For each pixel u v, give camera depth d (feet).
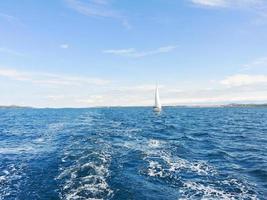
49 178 55.52
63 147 91.20
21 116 388.37
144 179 55.72
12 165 68.39
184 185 53.01
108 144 94.73
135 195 46.14
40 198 45.29
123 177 55.52
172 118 307.78
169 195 47.24
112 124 201.16
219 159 78.33
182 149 91.97
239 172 63.82
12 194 47.75
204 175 60.54
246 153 88.53
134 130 152.87
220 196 47.52
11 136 135.13
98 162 65.72
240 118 311.06
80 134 127.44
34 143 107.45
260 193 49.39
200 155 83.92
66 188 48.57
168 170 63.46
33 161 72.18
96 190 47.21
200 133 147.64
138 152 82.28
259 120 273.54
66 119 286.87
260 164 71.77
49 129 166.71
